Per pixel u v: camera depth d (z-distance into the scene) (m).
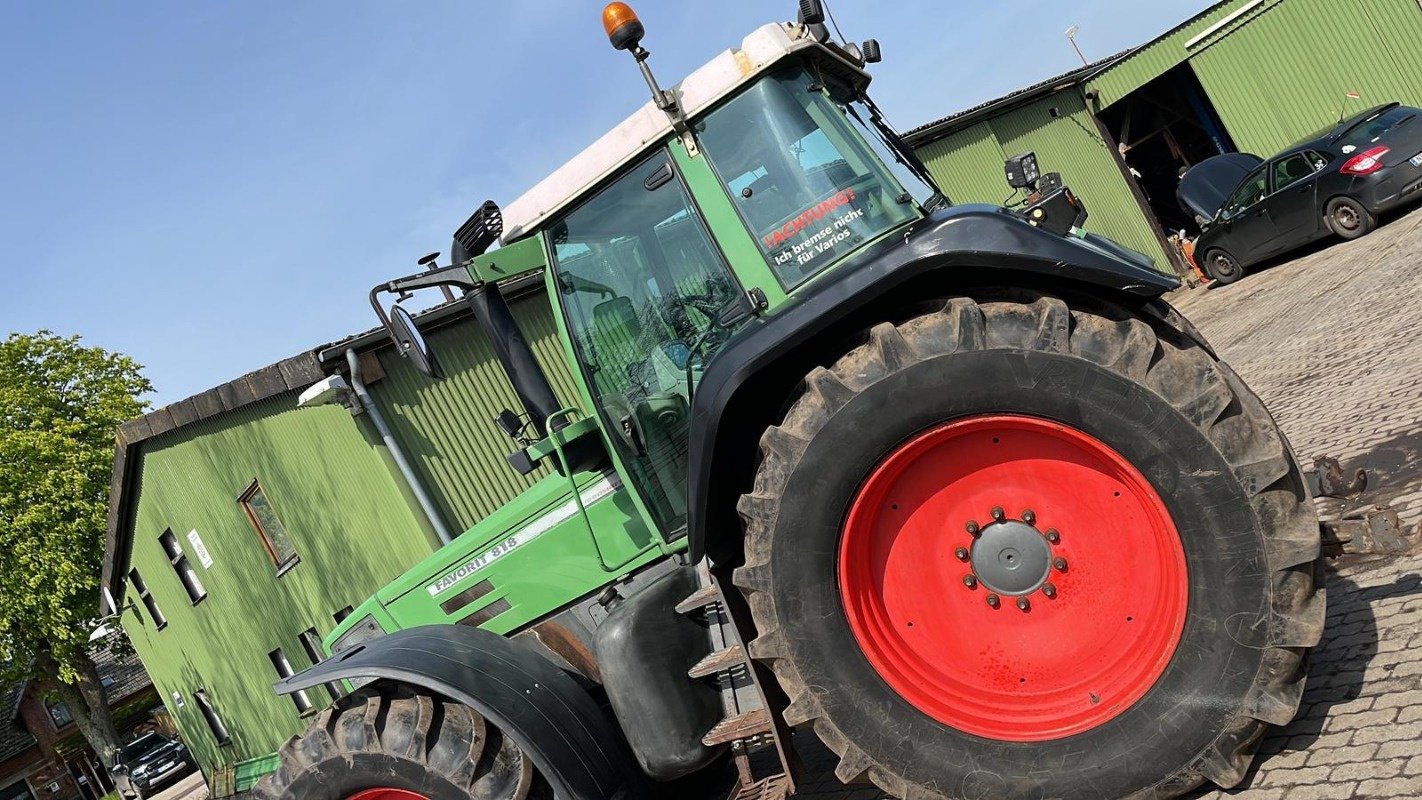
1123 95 20.03
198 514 15.88
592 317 3.80
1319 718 3.07
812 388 3.18
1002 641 3.20
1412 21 16.70
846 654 3.20
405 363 11.99
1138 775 2.94
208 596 16.80
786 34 3.45
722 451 3.42
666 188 3.56
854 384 3.12
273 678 15.83
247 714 17.27
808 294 3.21
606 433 3.87
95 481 26.62
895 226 3.28
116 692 43.19
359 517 12.28
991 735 3.09
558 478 4.25
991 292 3.19
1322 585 2.84
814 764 4.43
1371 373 6.92
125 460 16.81
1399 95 17.11
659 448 3.78
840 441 3.14
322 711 3.96
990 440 3.16
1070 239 3.07
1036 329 2.97
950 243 3.04
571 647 4.22
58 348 29.47
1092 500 3.09
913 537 3.26
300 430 12.65
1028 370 2.97
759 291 3.37
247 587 15.34
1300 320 9.98
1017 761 3.04
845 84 3.74
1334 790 2.70
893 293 3.28
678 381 3.68
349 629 5.10
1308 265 13.19
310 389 11.07
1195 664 2.88
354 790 3.74
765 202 3.40
